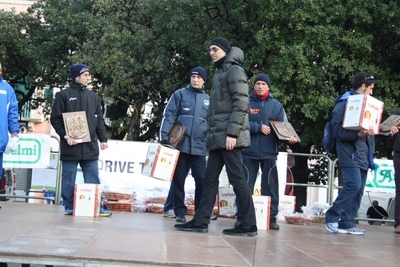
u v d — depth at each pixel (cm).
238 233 609
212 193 618
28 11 2691
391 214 1238
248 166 740
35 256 405
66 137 737
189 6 2077
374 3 1884
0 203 907
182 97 781
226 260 438
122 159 998
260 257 466
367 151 720
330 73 1875
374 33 2000
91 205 742
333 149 746
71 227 588
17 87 2850
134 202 941
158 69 2184
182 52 2284
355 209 744
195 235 582
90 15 2381
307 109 1811
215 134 597
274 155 744
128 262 405
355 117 677
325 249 552
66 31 2477
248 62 1933
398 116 771
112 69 2177
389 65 2061
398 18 1906
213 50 609
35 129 3578
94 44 2291
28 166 999
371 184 1014
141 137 2552
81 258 405
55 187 1030
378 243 645
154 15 2298
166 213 827
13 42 2580
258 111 750
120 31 2345
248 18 2047
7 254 405
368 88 718
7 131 794
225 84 597
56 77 2669
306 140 1939
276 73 1817
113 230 581
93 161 761
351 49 1905
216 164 616
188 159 778
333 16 1866
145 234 561
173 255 440
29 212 761
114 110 2528
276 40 1914
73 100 746
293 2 1859
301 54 1805
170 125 773
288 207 966
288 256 484
